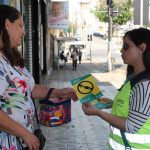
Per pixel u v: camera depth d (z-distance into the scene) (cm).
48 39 2369
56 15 2281
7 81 277
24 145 283
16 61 295
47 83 1977
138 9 1177
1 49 288
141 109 279
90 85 321
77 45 4331
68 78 2281
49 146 740
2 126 266
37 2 1422
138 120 279
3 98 277
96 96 322
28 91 294
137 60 296
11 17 288
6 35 286
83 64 3753
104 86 1752
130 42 298
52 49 3009
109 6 2570
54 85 1889
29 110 292
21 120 284
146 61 292
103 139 791
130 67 313
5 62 282
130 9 3728
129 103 289
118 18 3731
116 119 294
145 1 1172
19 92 283
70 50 4156
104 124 917
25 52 1155
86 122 934
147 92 279
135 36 296
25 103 287
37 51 1448
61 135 816
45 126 878
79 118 975
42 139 312
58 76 2431
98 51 6019
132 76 303
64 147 736
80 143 762
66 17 2292
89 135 820
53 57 3066
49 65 2469
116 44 5400
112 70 2700
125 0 3697
